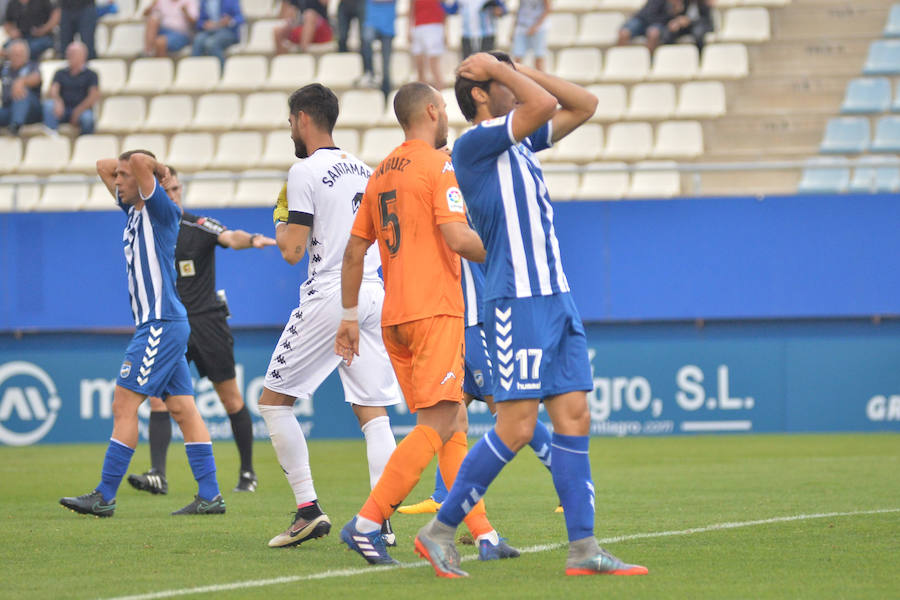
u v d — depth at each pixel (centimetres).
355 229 1655
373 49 6022
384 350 1828
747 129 5438
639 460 3359
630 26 5956
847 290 4056
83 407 4194
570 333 1493
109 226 4144
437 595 1373
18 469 3347
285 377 1795
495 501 2442
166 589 1442
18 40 5994
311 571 1568
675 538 1844
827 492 2509
